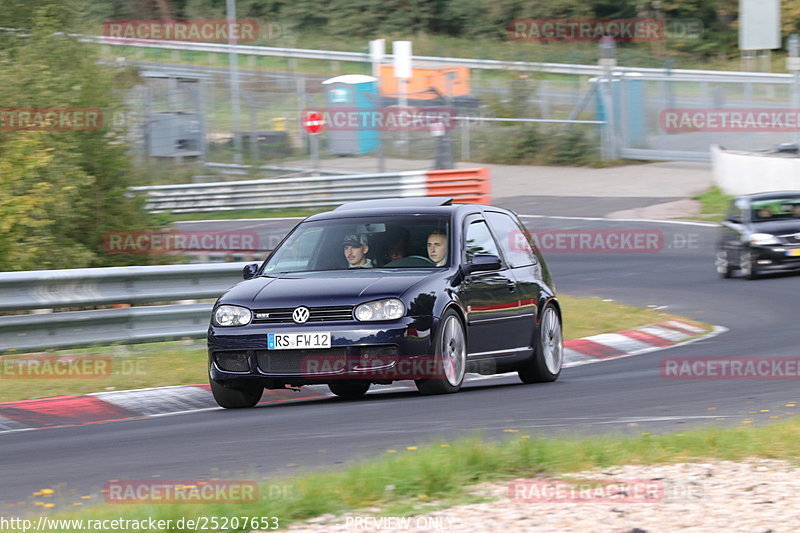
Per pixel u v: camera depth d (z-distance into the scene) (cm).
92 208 6681
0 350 4169
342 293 3253
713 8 18962
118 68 6969
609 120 13225
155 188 10350
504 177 12638
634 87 13250
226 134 12900
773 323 5559
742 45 12406
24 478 2350
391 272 3419
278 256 3597
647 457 2227
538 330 3894
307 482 1977
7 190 5766
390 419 2964
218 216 10538
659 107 13175
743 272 7275
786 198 7550
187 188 10488
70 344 4350
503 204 10981
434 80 13862
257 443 2662
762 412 2972
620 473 2094
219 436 2817
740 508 1834
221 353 3303
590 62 17400
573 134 13325
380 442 2584
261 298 3291
